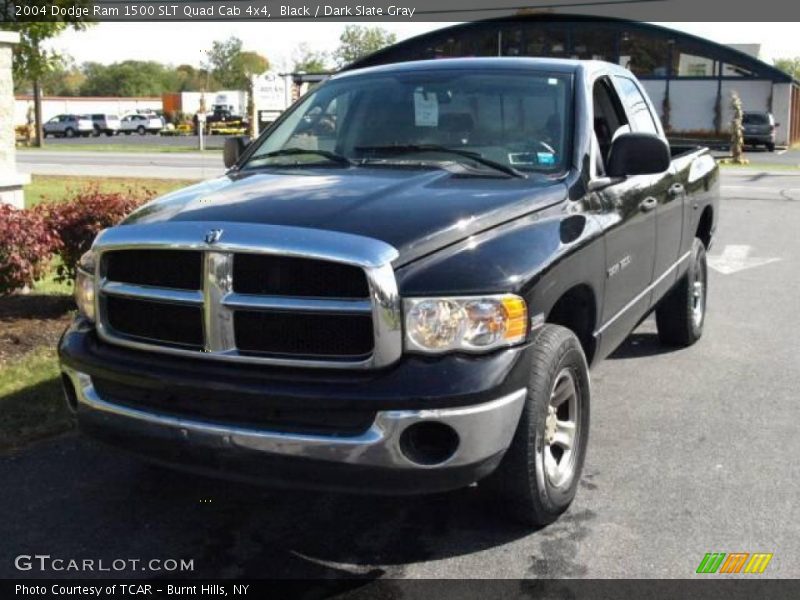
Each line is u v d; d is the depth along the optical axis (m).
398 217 3.70
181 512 4.34
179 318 3.72
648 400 5.95
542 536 4.05
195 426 3.57
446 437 3.47
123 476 4.72
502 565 3.82
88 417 3.91
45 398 5.70
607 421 5.54
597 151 4.86
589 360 4.70
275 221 3.65
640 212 5.19
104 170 26.27
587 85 5.03
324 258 3.42
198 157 34.00
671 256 6.19
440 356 3.46
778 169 28.59
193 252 3.64
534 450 3.80
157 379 3.64
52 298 8.22
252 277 3.56
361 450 3.38
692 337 7.17
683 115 47.59
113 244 3.83
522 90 4.96
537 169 4.58
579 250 4.14
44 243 7.18
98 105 87.12
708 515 4.26
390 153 4.78
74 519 4.25
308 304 3.46
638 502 4.39
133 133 70.62
